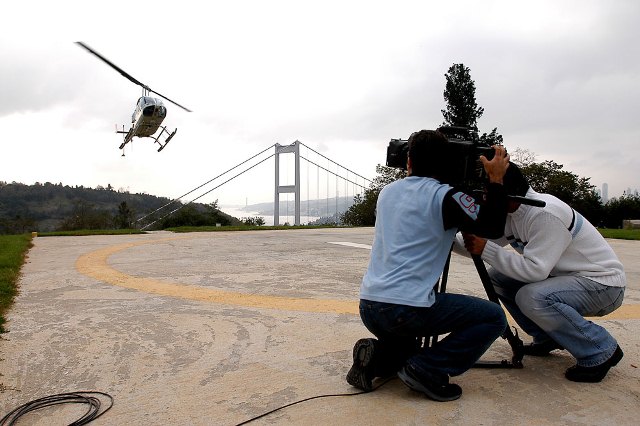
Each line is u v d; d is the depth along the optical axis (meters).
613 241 10.24
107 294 4.32
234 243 9.03
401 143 2.46
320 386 2.34
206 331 3.19
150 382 2.38
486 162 2.12
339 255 7.09
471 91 34.53
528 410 2.10
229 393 2.26
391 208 2.22
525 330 2.78
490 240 2.66
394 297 2.07
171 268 5.80
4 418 2.02
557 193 32.34
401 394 2.27
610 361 2.38
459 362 2.18
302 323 3.37
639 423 1.98
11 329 3.22
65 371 2.51
